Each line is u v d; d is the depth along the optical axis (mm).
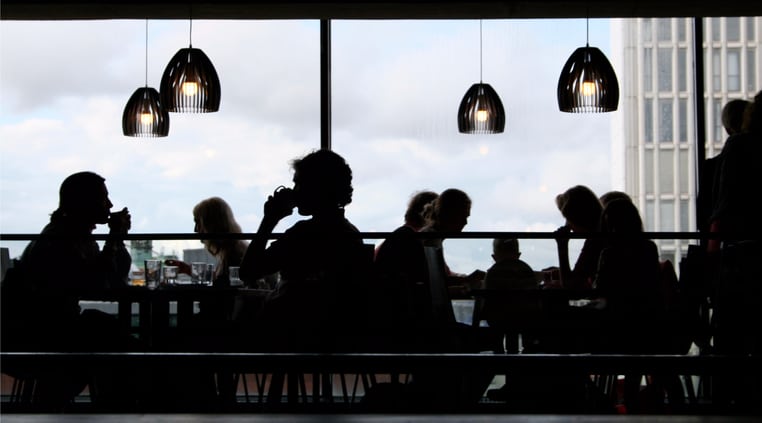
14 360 1813
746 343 3242
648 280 3580
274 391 3264
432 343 3283
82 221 3803
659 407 3426
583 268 4109
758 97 3623
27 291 3555
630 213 3717
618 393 3674
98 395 3482
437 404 3270
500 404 3404
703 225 4730
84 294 3576
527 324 3531
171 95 4770
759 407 3088
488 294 3475
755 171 3566
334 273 3168
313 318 3148
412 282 3330
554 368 1812
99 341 3559
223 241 4574
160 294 3564
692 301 3602
